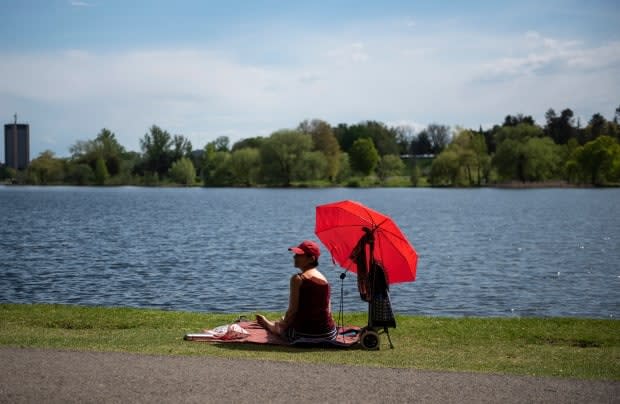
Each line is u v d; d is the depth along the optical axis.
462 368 8.24
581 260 28.91
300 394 6.73
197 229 46.09
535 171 130.62
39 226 48.38
